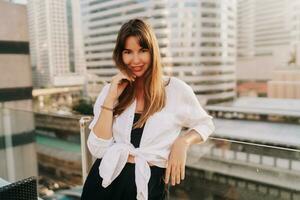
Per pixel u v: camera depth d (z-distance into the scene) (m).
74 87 41.19
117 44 0.94
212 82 53.53
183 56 52.06
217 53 53.97
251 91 54.03
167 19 51.44
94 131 0.96
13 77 15.99
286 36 52.78
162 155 0.92
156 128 0.91
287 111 38.12
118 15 50.00
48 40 39.09
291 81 50.25
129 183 0.91
